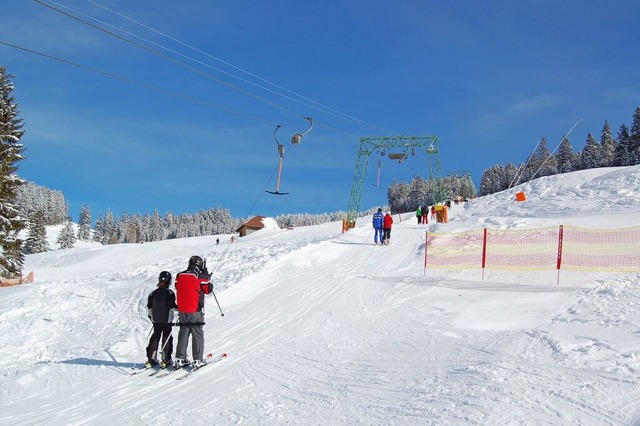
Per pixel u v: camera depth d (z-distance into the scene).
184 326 8.98
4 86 37.75
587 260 13.95
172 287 19.64
